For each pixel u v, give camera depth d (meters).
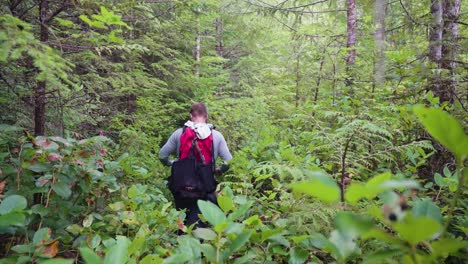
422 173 3.64
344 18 8.38
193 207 3.45
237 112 6.86
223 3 8.63
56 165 2.17
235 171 3.59
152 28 5.53
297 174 2.49
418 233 0.65
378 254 0.86
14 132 2.92
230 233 1.42
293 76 6.91
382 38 4.79
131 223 2.31
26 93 3.02
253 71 11.16
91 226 2.18
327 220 2.19
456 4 4.25
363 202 2.43
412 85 4.19
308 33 7.57
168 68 7.78
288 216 2.45
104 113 5.56
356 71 6.25
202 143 3.45
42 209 1.97
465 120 3.52
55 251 1.58
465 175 0.73
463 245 0.72
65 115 3.95
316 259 1.86
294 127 5.27
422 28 5.06
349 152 3.14
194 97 8.38
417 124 3.64
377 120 3.22
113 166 2.70
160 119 6.80
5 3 2.81
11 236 2.11
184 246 1.47
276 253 1.94
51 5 3.41
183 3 4.84
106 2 3.22
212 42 11.31
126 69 5.11
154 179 4.63
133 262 1.38
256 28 8.94
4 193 2.10
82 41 3.41
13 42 1.70
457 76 4.09
